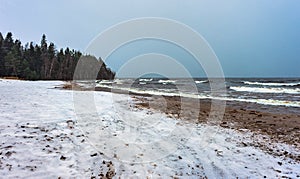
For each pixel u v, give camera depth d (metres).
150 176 3.83
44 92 13.02
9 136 4.59
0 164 3.52
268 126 8.86
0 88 14.02
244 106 15.54
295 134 7.70
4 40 54.34
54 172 3.55
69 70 51.19
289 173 4.39
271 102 17.84
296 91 28.69
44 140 4.67
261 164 4.76
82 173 3.65
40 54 55.69
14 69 43.81
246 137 6.86
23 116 6.23
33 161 3.77
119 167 4.04
